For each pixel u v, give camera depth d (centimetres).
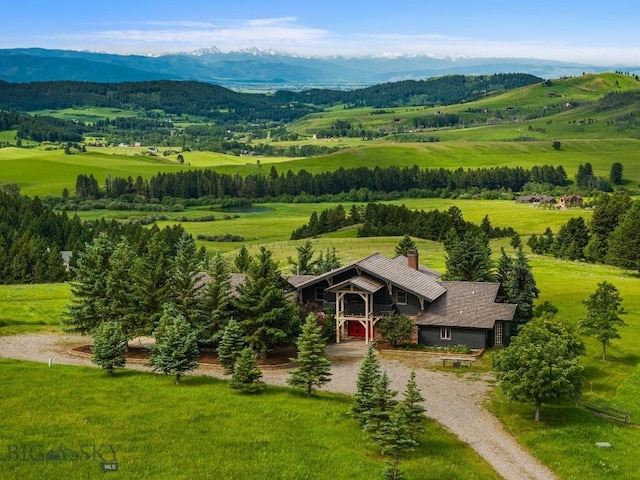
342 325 7900
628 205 14300
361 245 16225
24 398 5338
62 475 4100
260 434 4841
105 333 6316
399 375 6625
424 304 7756
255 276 7038
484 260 9962
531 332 5759
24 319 8969
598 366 6919
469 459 4734
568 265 13088
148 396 5547
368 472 4347
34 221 16512
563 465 4666
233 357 6322
